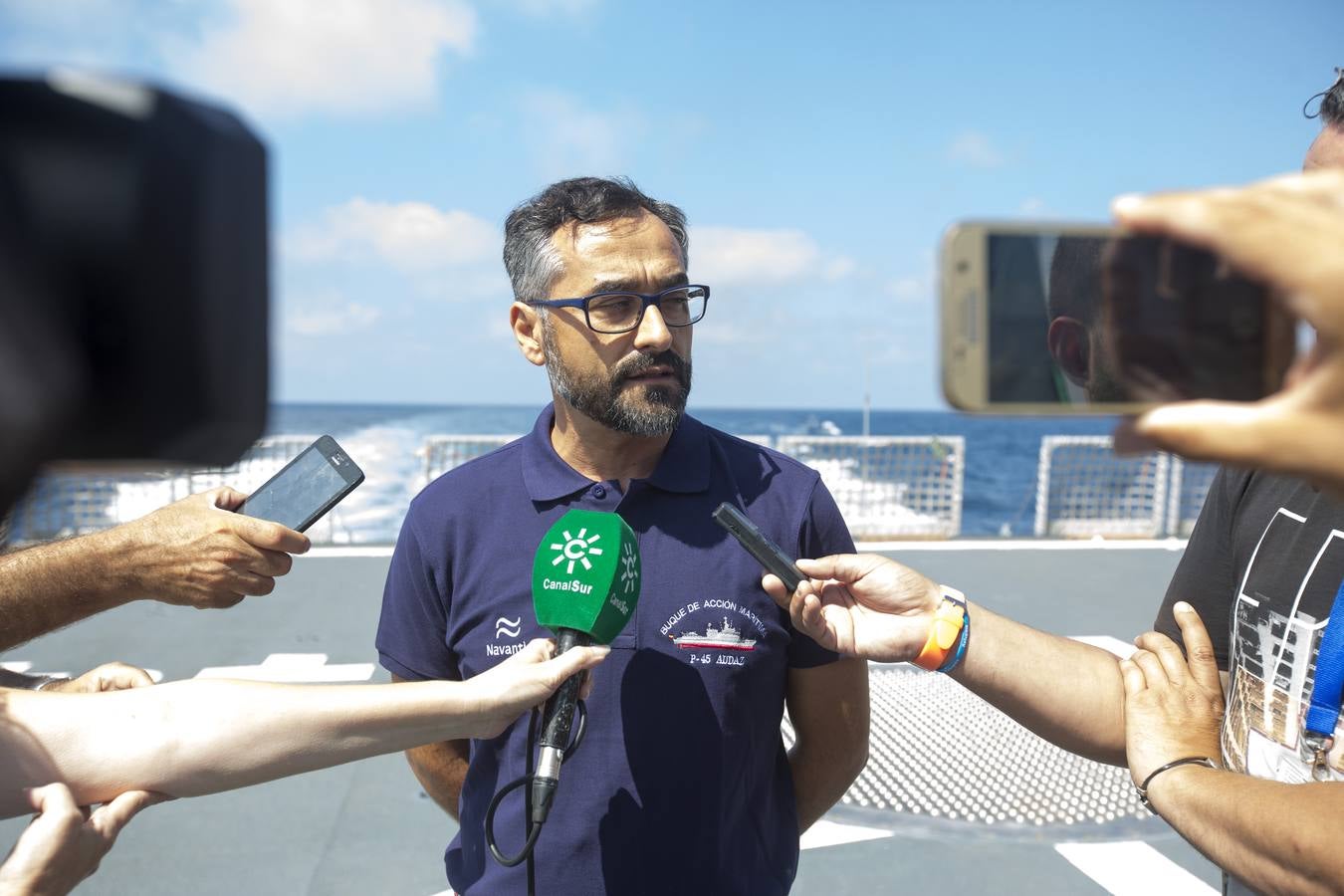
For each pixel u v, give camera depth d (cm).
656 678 188
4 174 39
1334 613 133
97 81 41
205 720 145
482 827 194
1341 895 111
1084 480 1005
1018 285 67
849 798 382
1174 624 171
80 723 143
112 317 40
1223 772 134
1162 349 62
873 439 991
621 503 195
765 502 201
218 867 343
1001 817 369
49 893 132
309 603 661
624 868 183
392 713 149
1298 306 53
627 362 185
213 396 42
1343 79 131
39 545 188
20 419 40
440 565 202
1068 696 158
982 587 739
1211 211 54
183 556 185
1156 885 328
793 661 208
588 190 192
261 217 45
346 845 358
